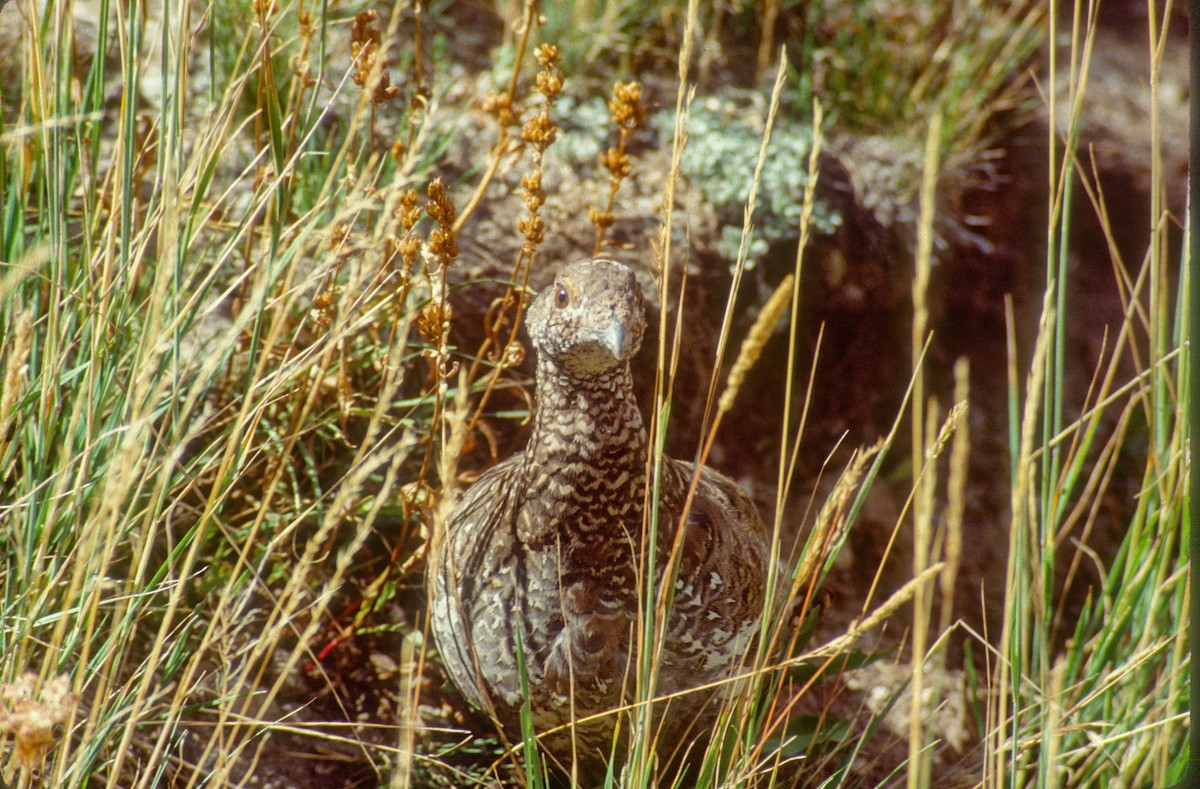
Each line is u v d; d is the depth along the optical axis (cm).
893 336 872
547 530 464
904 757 636
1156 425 496
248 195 611
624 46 844
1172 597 498
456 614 487
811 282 812
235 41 645
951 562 318
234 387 546
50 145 437
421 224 654
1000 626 802
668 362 730
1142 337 997
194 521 522
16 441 419
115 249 475
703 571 475
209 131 434
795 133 830
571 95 802
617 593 466
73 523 403
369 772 537
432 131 707
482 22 855
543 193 515
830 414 857
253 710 526
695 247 752
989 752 457
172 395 389
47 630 413
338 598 579
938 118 303
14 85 609
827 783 457
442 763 491
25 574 381
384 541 555
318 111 655
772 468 816
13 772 350
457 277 674
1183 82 1158
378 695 570
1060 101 1059
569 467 457
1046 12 1056
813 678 452
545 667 471
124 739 352
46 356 401
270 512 531
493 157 615
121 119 412
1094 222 1030
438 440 594
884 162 859
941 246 866
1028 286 968
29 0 465
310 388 546
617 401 455
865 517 832
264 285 392
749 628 492
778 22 933
